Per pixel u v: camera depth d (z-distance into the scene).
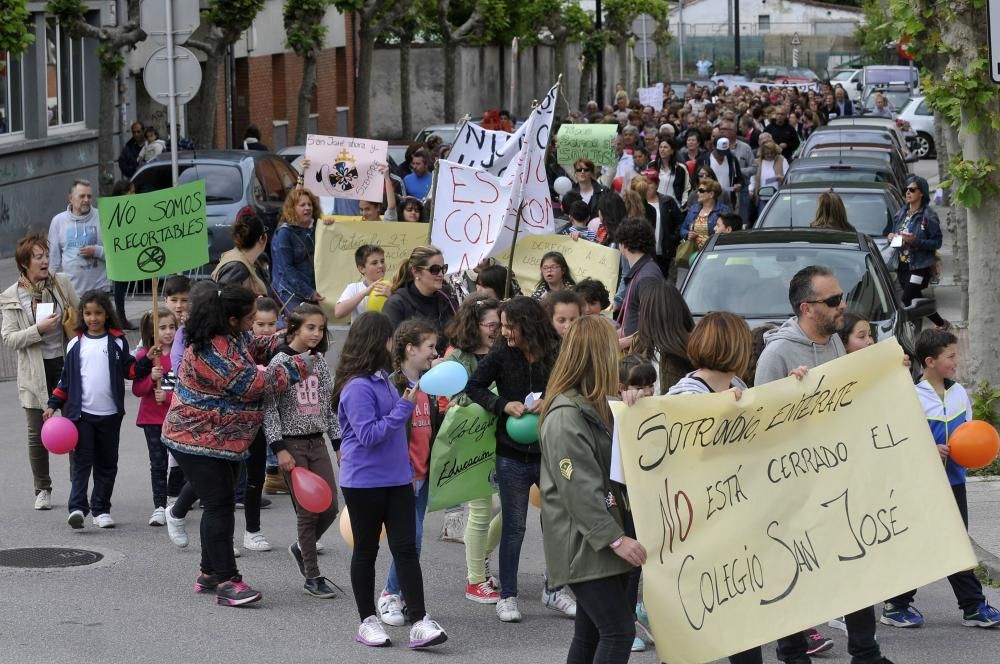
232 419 7.91
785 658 6.54
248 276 10.42
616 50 74.06
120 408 9.80
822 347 7.04
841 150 22.92
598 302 8.87
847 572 6.20
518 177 10.66
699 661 5.88
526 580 8.75
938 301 19.52
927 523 6.31
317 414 8.45
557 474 5.79
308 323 8.41
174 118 15.12
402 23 43.25
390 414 7.21
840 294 6.96
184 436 7.91
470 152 11.85
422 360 7.52
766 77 69.81
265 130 40.84
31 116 25.69
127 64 29.92
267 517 10.20
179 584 8.55
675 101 39.25
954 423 7.50
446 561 9.16
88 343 9.76
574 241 11.84
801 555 6.15
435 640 7.29
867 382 6.32
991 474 10.67
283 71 42.25
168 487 10.13
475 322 8.11
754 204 22.09
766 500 6.09
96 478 9.86
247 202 19.72
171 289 10.02
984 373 11.25
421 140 27.66
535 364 7.76
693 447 5.98
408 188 18.75
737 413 6.04
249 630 7.68
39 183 25.88
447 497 7.91
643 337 7.71
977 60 10.66
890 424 6.33
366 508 7.26
